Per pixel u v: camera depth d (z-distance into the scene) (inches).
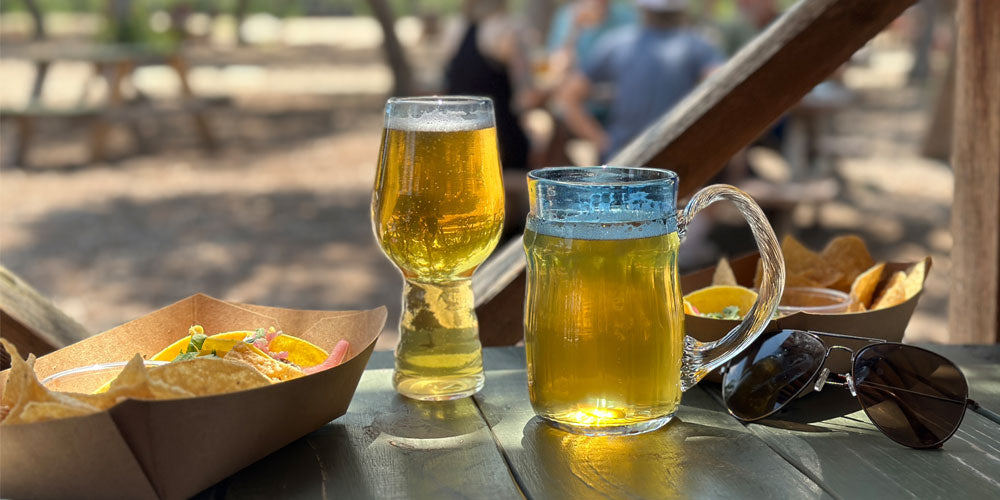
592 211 37.5
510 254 59.3
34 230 254.4
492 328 55.7
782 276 38.9
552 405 39.2
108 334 42.0
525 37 187.5
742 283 53.2
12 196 289.1
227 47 674.2
